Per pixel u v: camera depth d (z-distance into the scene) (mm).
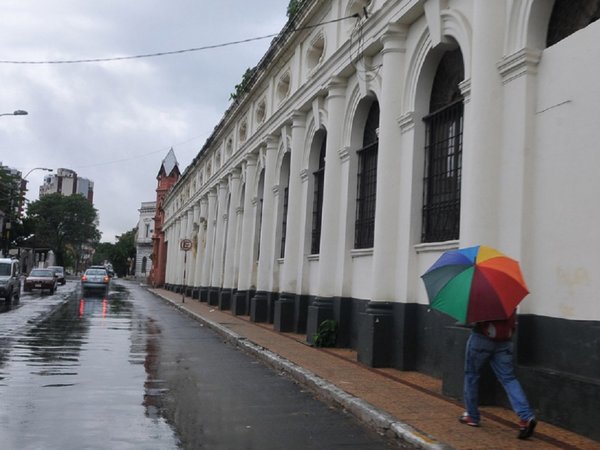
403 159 11445
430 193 10914
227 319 21109
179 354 12914
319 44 17125
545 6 8031
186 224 45094
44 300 30484
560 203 7363
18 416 7145
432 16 10461
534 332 7598
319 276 14594
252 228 23375
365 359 11258
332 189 14656
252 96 24000
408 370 10672
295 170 17922
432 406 7832
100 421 7020
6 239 51875
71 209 94500
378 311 11242
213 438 6504
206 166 36000
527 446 6098
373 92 13250
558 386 6855
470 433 6543
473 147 8531
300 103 17594
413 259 10922
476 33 8688
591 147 6949
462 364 8227
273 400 8602
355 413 7777
